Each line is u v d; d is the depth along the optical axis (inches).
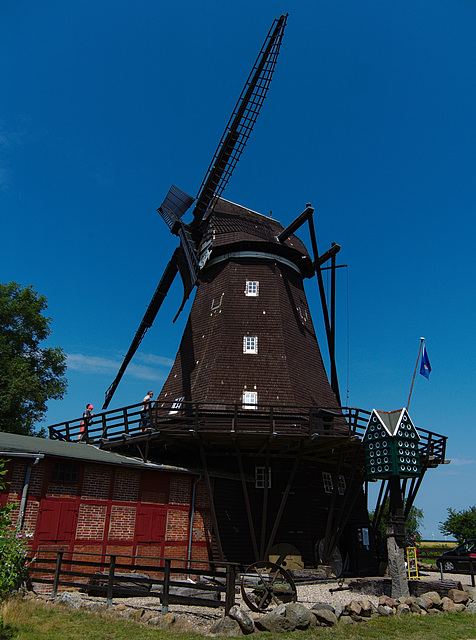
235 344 829.8
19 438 661.3
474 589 521.7
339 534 723.4
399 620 423.2
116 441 737.0
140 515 650.8
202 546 700.0
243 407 764.0
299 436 659.4
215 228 944.9
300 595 553.0
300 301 956.0
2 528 382.6
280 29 810.2
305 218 878.4
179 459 786.2
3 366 1043.9
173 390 866.1
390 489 535.8
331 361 923.4
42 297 1149.7
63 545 572.4
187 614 421.1
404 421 545.0
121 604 431.8
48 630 356.8
